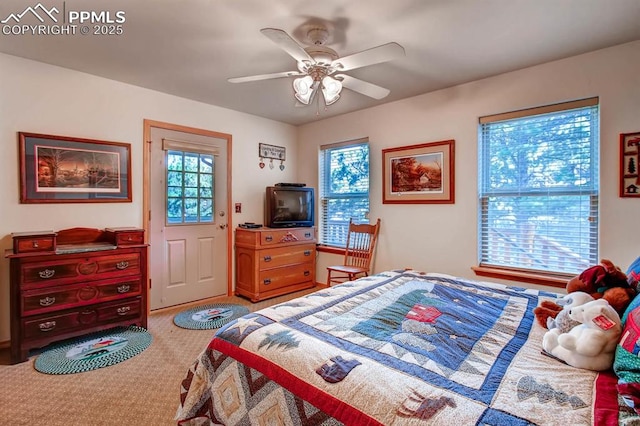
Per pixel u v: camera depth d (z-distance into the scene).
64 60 2.49
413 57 2.41
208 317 3.09
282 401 1.07
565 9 1.81
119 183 2.95
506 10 1.82
